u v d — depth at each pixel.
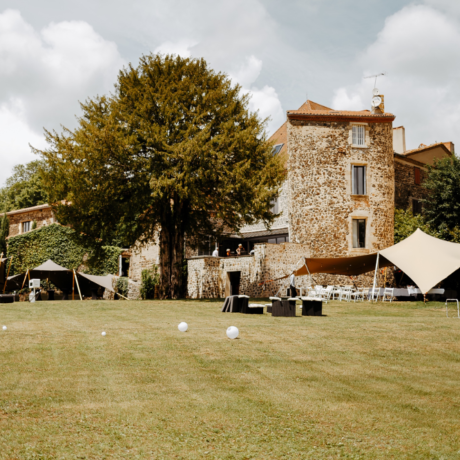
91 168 22.97
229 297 17.86
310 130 31.06
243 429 5.62
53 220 36.91
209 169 23.17
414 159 36.69
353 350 10.09
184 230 28.16
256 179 23.78
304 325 13.41
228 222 26.69
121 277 35.25
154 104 24.91
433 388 7.46
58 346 9.77
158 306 20.09
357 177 31.48
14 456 4.70
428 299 27.45
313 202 30.66
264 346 10.20
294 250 29.36
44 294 35.06
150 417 5.88
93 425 5.58
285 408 6.36
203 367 8.33
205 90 25.92
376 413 6.29
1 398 6.38
